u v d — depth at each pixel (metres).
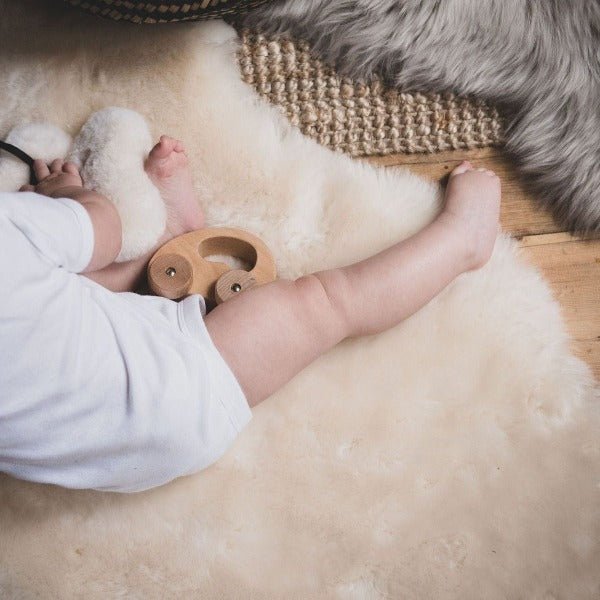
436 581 1.15
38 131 1.17
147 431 0.97
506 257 1.24
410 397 1.19
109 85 1.22
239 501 1.15
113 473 1.00
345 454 1.17
